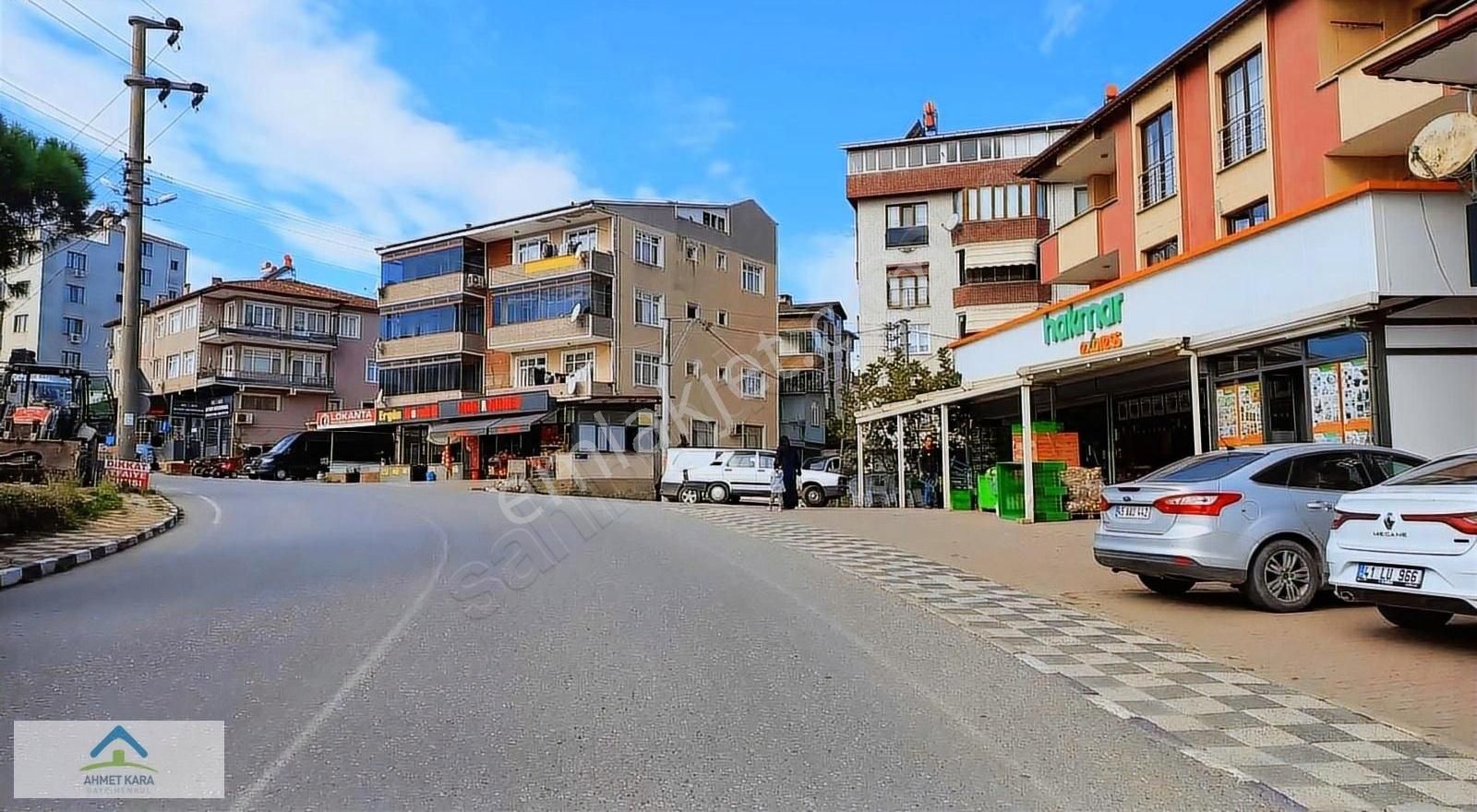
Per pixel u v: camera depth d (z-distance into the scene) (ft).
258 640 23.99
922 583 35.70
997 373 73.72
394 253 166.61
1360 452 31.09
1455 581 21.72
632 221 144.77
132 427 77.82
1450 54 36.11
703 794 14.12
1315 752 16.67
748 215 156.25
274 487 100.58
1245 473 29.84
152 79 77.97
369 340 212.64
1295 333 42.52
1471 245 37.81
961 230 127.75
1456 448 39.22
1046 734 17.54
